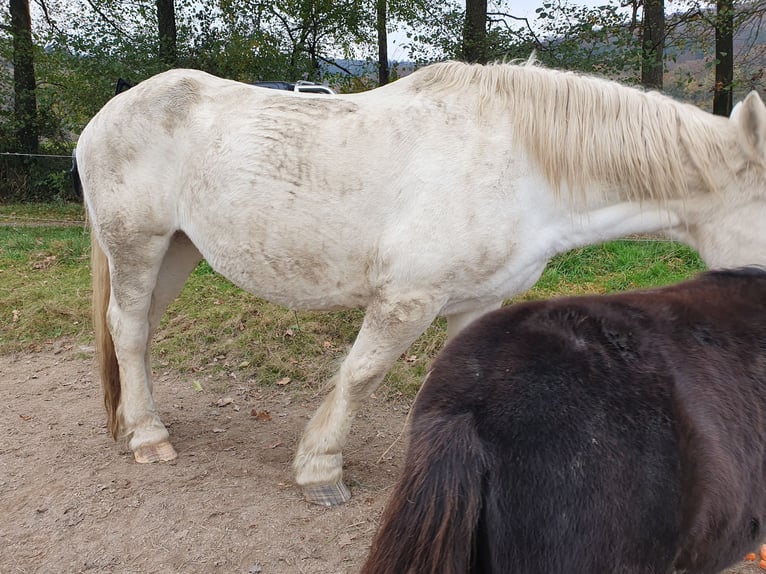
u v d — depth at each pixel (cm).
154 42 902
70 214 975
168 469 273
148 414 282
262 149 225
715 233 211
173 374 399
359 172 213
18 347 445
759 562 210
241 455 290
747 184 202
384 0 977
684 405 110
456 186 204
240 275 240
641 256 554
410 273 207
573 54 710
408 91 226
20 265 629
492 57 776
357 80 1185
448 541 100
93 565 211
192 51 965
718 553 115
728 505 110
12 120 1094
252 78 983
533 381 111
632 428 107
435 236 203
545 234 216
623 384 111
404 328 214
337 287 227
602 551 104
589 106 209
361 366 222
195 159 241
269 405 355
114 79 859
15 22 1086
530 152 208
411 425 119
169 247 289
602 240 224
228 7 983
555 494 103
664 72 773
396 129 214
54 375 402
